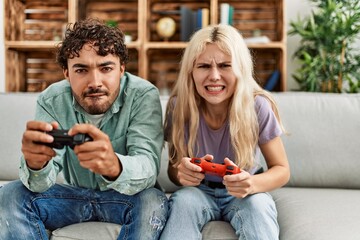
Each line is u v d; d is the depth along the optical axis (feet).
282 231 3.58
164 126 4.29
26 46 7.63
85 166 2.93
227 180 3.36
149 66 8.44
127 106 3.85
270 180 3.69
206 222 3.64
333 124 5.11
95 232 3.47
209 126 4.12
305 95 5.37
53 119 3.90
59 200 3.59
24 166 3.22
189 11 7.66
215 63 3.82
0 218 3.27
